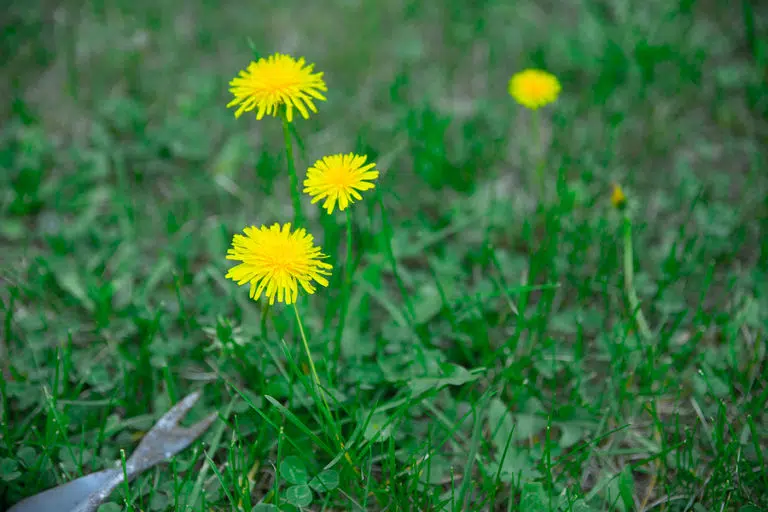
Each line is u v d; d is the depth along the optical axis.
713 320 1.03
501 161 1.16
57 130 1.17
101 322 1.01
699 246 1.08
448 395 0.98
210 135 1.17
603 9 1.33
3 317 1.03
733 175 1.13
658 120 1.17
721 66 1.23
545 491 0.94
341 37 1.28
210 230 1.09
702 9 1.32
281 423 0.95
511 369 0.98
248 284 1.04
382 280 1.06
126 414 0.98
